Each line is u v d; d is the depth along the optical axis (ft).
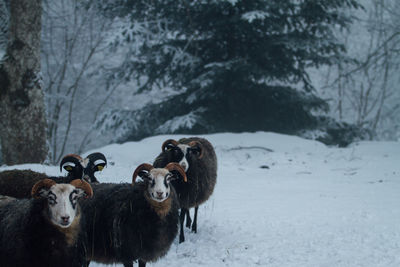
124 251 15.78
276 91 82.28
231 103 79.56
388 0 127.44
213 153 27.30
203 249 20.01
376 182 38.88
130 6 81.92
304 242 20.57
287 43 76.02
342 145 89.66
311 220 24.73
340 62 82.89
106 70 92.68
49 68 107.24
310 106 83.30
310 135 83.15
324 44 79.15
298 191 34.32
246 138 66.33
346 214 26.14
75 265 13.11
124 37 75.25
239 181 38.88
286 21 79.87
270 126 84.12
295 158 54.60
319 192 33.94
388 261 17.71
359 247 19.66
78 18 100.83
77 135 129.59
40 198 12.60
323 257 18.42
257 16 69.41
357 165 49.65
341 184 37.93
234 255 18.79
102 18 96.89
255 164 50.75
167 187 15.69
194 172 23.31
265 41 78.18
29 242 12.43
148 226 15.78
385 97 130.52
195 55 80.69
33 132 44.91
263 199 31.04
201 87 76.23
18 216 12.89
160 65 84.28
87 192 12.76
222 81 77.51
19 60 44.19
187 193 23.07
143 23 78.28
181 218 23.03
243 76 77.00
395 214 25.95
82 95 120.98
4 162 45.47
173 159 23.40
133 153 54.80
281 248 19.75
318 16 80.43
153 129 88.69
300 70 84.53
